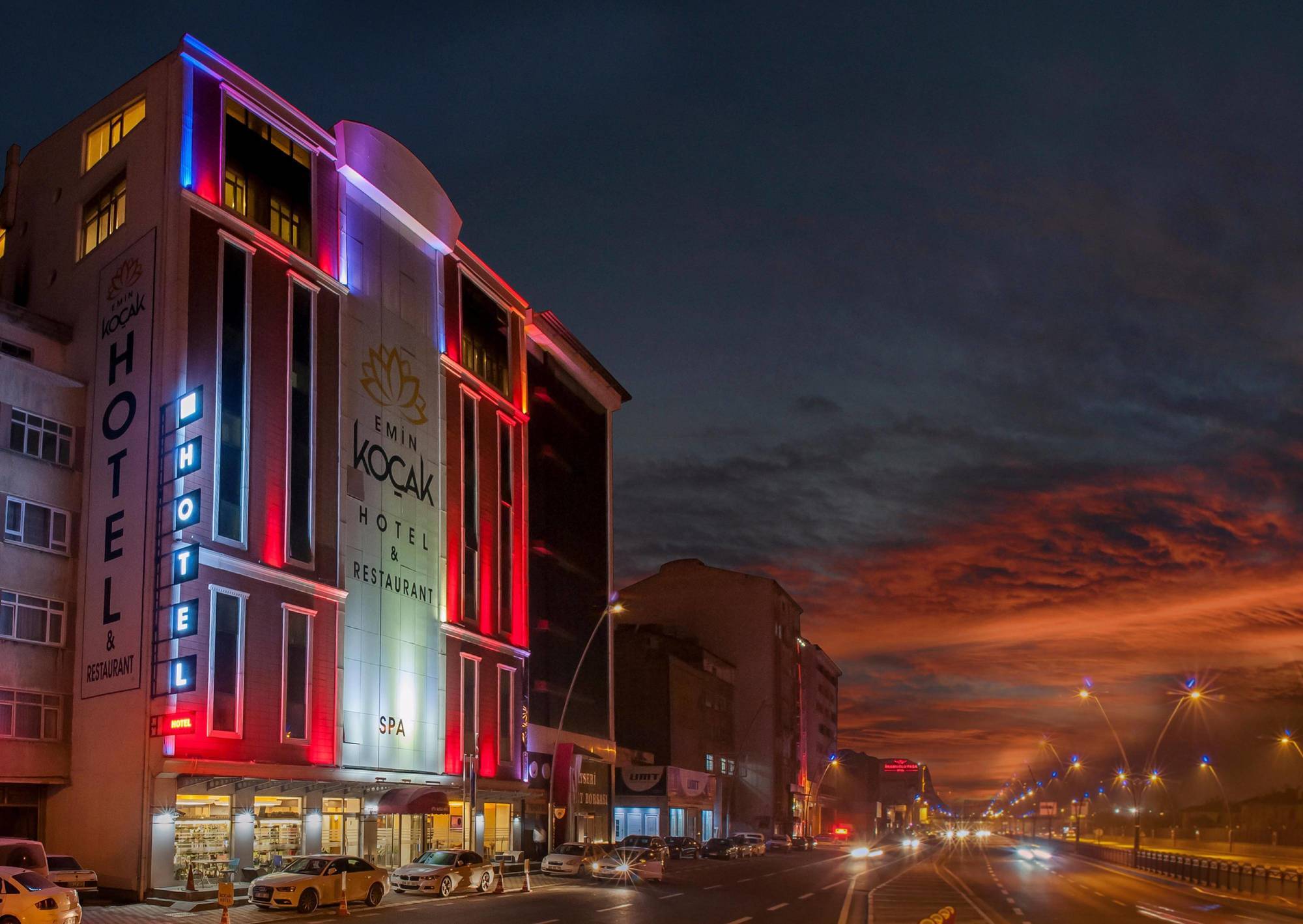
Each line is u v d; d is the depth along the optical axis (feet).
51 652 123.54
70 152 143.74
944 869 217.36
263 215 140.97
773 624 391.86
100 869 116.57
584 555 242.17
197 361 126.52
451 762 169.48
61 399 129.29
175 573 117.70
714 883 159.94
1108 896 145.28
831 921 99.35
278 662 132.36
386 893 113.91
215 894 110.11
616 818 281.95
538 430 222.48
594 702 240.94
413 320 170.91
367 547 152.97
